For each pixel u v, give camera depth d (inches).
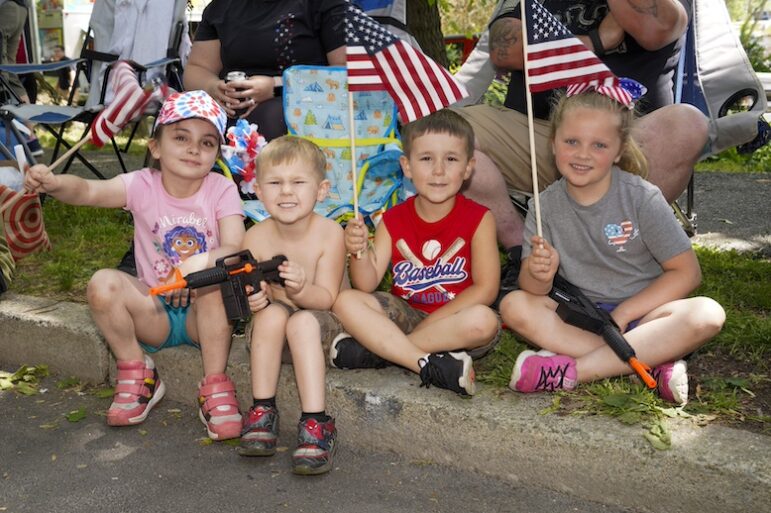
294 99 166.7
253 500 103.2
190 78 179.9
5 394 135.5
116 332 122.7
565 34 117.3
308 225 124.4
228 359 127.3
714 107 169.3
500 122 159.8
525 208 168.4
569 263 125.0
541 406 109.0
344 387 117.0
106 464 112.7
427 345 119.1
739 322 131.5
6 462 113.3
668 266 119.3
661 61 156.7
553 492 104.2
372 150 167.2
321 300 119.3
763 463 93.0
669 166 147.1
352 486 106.5
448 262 129.6
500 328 125.2
